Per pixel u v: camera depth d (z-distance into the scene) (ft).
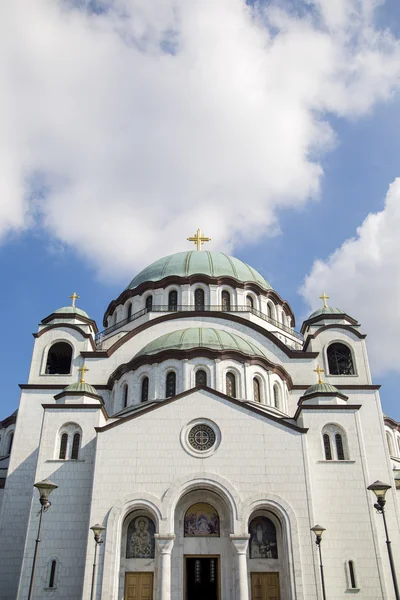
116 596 105.91
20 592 111.34
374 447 142.31
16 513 136.26
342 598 110.83
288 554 110.52
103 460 117.60
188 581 114.73
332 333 167.43
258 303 189.88
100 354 161.27
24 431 146.72
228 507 114.32
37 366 158.51
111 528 110.93
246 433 121.08
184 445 119.34
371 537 117.19
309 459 125.39
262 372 148.87
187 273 190.70
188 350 143.33
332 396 135.23
